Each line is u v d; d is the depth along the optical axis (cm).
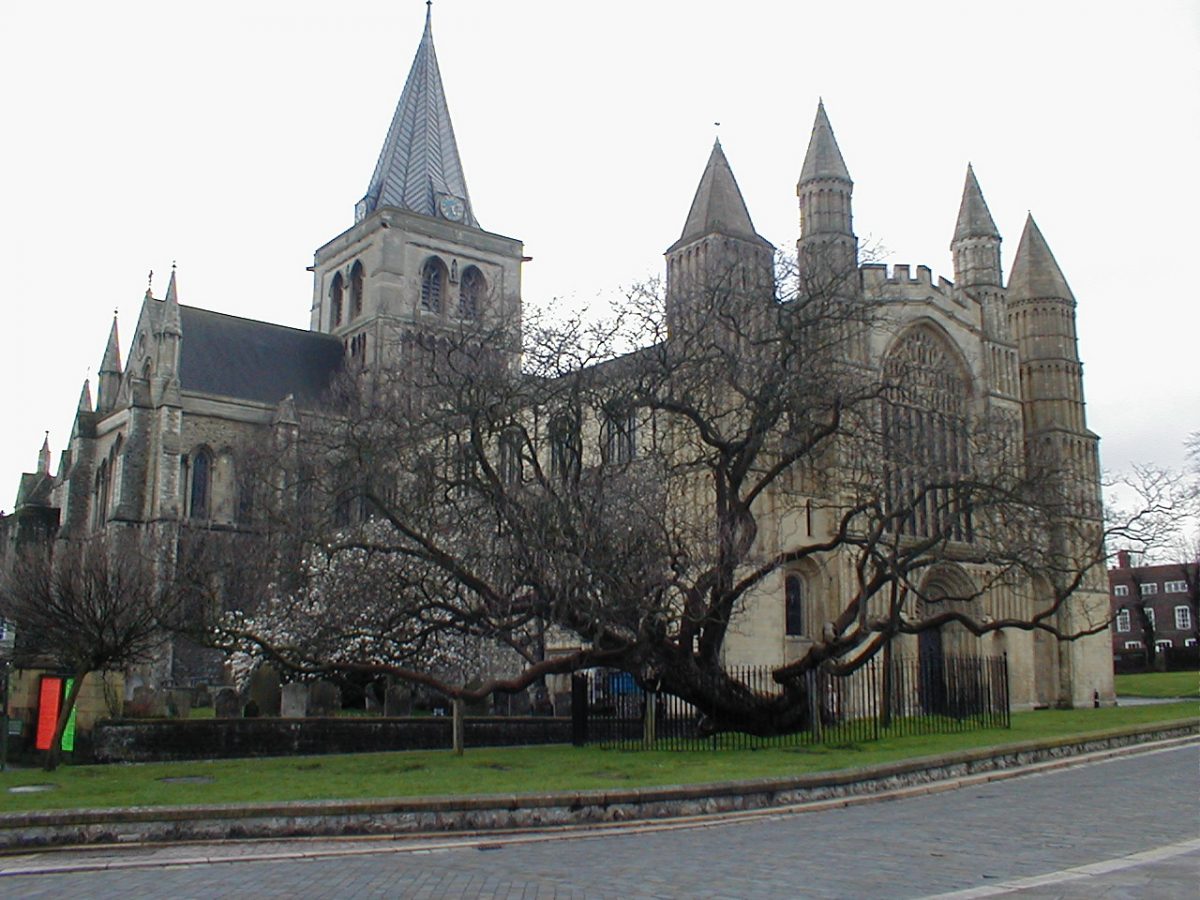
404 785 2519
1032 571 4478
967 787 2834
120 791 2461
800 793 2516
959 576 6588
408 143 10800
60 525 8862
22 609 3453
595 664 3647
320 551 4531
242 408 8794
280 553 4862
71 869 1802
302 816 2098
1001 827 2041
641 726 3884
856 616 4425
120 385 9362
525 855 1873
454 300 9825
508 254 10838
